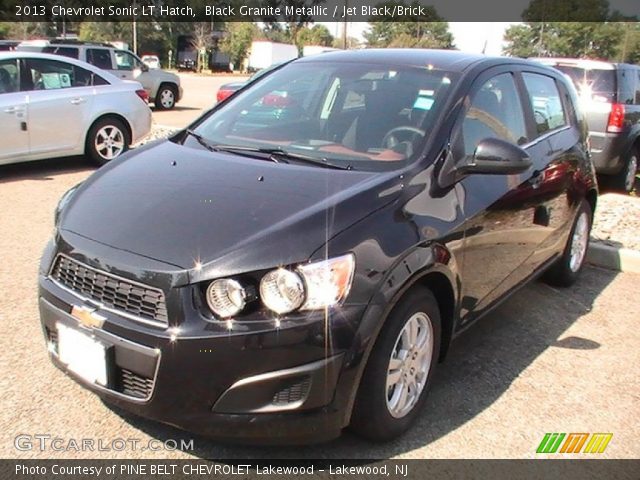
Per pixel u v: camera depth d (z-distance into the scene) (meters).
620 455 3.03
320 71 4.07
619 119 8.39
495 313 4.63
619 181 8.94
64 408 3.11
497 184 3.61
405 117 3.50
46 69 8.30
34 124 8.07
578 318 4.62
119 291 2.62
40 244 5.46
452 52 4.22
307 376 2.51
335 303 2.55
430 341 3.11
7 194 7.20
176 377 2.49
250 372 2.47
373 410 2.78
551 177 4.31
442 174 3.22
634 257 5.69
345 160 3.31
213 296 2.50
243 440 2.58
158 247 2.62
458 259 3.19
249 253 2.54
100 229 2.81
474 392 3.50
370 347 2.62
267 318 2.49
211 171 3.20
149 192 3.03
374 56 4.12
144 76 17.48
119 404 2.63
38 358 3.55
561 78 5.04
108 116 8.93
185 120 15.20
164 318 2.52
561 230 4.71
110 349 2.59
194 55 53.50
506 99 4.04
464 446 3.02
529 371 3.78
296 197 2.87
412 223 2.92
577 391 3.58
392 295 2.68
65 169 8.76
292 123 3.75
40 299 2.92
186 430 2.57
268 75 4.35
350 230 2.69
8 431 2.92
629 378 3.76
